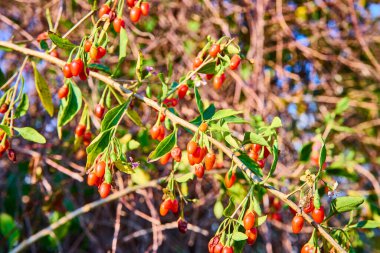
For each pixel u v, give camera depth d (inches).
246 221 25.5
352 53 53.5
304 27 51.8
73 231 48.4
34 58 34.0
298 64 52.4
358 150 53.4
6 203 46.6
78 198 46.4
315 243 25.7
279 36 48.9
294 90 51.7
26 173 46.1
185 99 45.0
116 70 29.3
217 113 26.8
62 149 44.3
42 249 49.1
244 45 49.4
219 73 27.8
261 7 45.3
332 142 48.8
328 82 52.5
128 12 45.1
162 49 48.1
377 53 54.7
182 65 46.9
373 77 53.8
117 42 45.6
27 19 47.8
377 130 54.9
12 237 43.9
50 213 44.7
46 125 45.1
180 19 47.6
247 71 46.6
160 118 27.7
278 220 38.1
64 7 47.0
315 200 25.2
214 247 25.7
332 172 39.6
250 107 44.4
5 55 46.9
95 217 45.5
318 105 52.4
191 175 28.1
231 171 26.8
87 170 27.5
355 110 54.7
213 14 47.9
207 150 27.0
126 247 49.2
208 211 47.8
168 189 27.3
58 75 46.2
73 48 27.7
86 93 43.4
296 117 50.6
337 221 47.0
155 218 40.5
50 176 44.4
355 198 25.9
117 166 25.7
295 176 38.8
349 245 26.0
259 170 26.6
